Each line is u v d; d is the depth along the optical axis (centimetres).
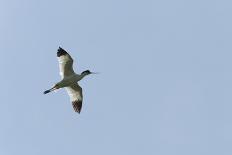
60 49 3712
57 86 3703
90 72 3753
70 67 3709
